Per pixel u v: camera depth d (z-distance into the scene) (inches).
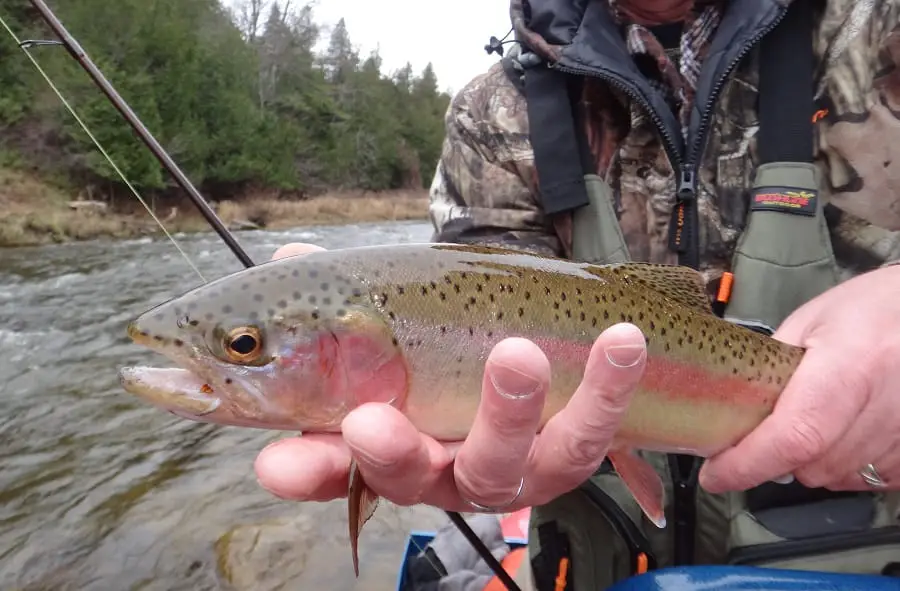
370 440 7.6
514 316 10.1
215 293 9.4
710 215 13.5
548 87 14.0
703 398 11.2
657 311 11.2
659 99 13.2
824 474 10.5
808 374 10.3
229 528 28.0
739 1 13.0
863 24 12.7
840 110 12.9
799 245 12.7
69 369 47.1
